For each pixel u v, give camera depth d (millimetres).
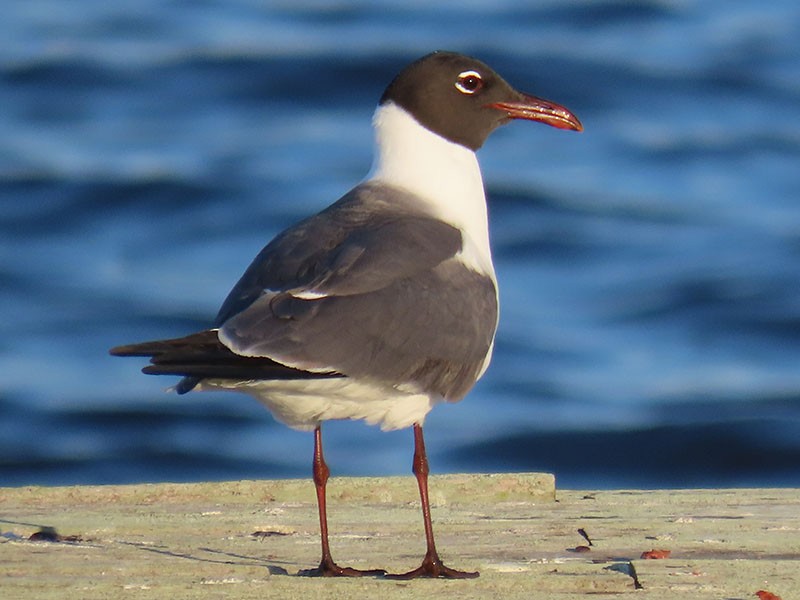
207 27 37500
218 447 18891
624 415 19719
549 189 27469
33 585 6508
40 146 29859
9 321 22406
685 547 7332
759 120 31672
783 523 7891
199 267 24562
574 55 34688
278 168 28391
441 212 7691
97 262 24766
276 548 7387
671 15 38125
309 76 32875
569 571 6859
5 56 34906
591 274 24219
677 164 29172
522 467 18328
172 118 31703
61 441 19094
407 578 6738
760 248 25016
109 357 21250
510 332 22016
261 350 6434
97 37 36656
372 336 6754
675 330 22281
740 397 20219
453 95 7961
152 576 6754
